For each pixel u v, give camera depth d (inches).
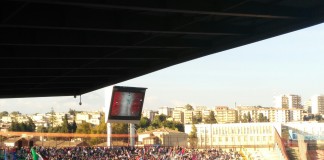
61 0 810.2
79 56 1400.1
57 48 1359.5
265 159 6835.6
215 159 5816.9
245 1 925.2
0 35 1103.6
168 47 1299.2
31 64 1541.6
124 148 5083.7
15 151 3730.3
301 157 7160.4
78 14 1000.9
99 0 846.5
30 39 1137.4
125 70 1836.9
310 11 1060.5
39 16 968.3
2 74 1744.6
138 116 4133.9
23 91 2405.3
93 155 4480.8
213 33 1143.0
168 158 5073.8
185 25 1091.9
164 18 1085.1
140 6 880.9
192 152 5816.9
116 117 4057.6
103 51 1413.6
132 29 1049.5
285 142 7652.6
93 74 1877.5
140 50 1485.0
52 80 2030.0
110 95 3973.9
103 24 1023.0
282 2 1001.5
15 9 890.7
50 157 3973.9
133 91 4062.5
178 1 910.4
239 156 6481.3
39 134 5236.2
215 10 944.9
